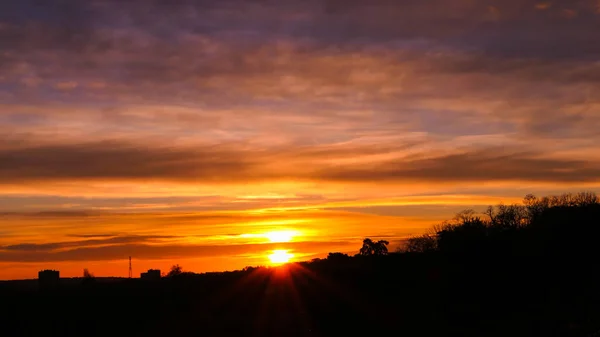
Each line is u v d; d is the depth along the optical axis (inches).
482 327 1678.2
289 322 2075.5
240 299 2568.9
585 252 2182.6
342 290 2486.5
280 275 2805.1
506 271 2164.1
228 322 2156.7
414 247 3218.5
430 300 2144.4
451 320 1838.1
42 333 2158.0
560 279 2057.1
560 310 1659.7
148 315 2383.1
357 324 1941.4
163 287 2913.4
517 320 1653.5
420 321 1876.2
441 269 2331.4
